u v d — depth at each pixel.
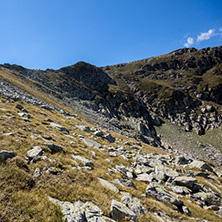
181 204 13.00
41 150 12.05
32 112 27.81
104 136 34.66
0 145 10.48
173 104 184.12
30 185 8.14
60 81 136.62
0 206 6.09
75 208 7.30
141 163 22.05
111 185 11.98
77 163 13.71
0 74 53.22
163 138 136.12
